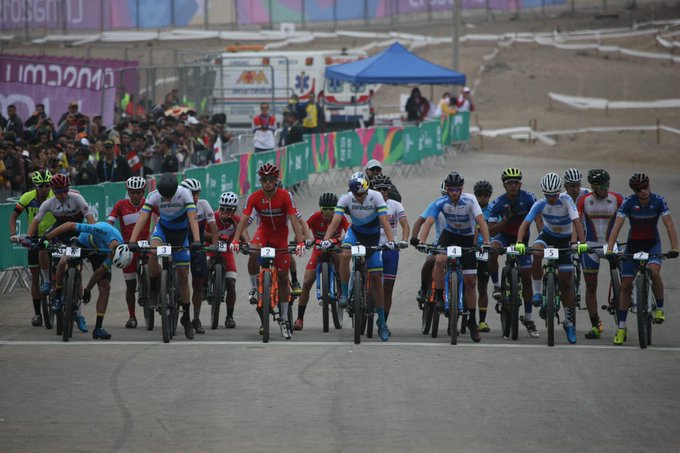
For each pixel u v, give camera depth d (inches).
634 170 3016.7
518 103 4232.3
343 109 3218.5
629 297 1129.4
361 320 1149.7
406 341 1142.3
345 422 768.9
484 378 926.4
